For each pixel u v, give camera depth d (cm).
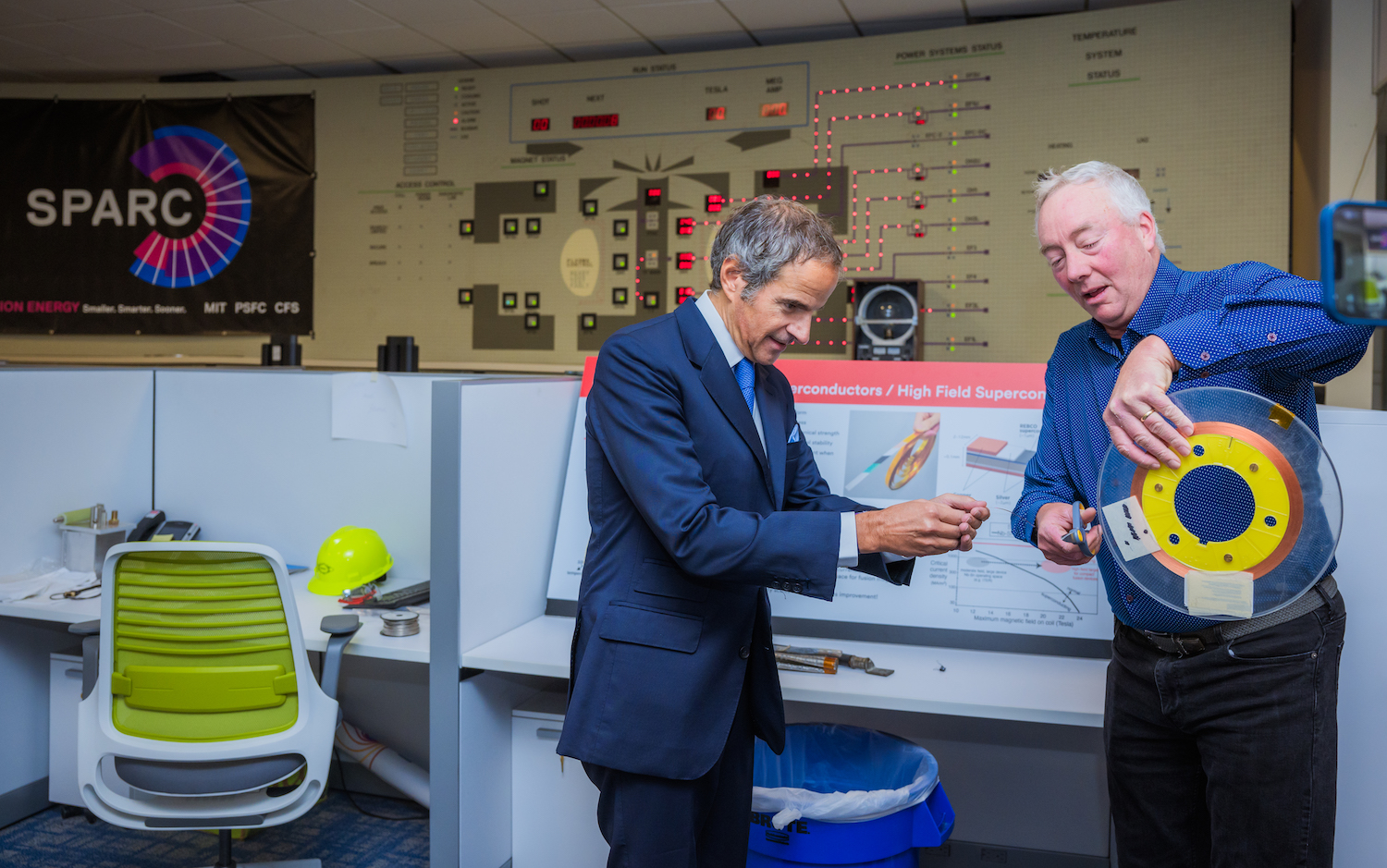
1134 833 127
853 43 388
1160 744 122
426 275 443
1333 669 110
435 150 439
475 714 165
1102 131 358
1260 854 109
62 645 235
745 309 118
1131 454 100
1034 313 371
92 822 224
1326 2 322
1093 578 171
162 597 157
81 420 223
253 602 157
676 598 120
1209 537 100
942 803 155
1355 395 310
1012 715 140
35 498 215
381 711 237
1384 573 140
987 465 180
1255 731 108
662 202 412
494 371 432
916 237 382
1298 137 362
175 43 430
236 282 459
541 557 189
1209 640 111
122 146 461
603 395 120
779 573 111
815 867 142
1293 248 368
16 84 464
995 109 371
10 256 466
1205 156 346
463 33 412
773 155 398
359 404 219
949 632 175
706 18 389
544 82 425
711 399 120
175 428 235
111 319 465
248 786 158
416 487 216
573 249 424
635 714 117
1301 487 97
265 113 453
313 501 225
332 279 452
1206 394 100
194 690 158
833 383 191
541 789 176
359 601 193
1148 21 352
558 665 154
